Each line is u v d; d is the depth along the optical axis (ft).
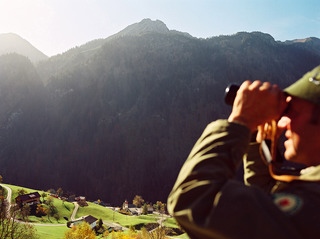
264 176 4.38
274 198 3.15
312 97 3.07
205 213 2.93
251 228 2.72
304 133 3.22
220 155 3.23
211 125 3.66
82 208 376.27
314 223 2.64
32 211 322.75
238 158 3.28
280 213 2.83
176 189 3.31
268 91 3.44
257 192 3.05
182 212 3.03
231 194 2.93
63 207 362.33
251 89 3.58
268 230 2.67
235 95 3.77
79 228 192.44
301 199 2.90
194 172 3.22
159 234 177.06
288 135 3.51
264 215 2.77
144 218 374.63
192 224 2.89
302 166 3.56
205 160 3.26
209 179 3.13
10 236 107.14
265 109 3.39
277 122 3.66
